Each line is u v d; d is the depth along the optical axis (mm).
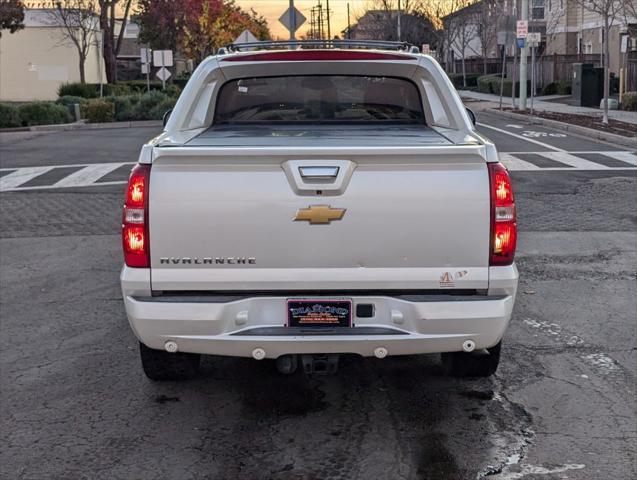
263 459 4453
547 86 42438
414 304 4344
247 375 5695
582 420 4918
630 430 4777
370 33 75062
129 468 4371
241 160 4270
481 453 4488
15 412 5121
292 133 5855
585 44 45469
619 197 12469
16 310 7316
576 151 17969
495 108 32719
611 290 7785
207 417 5012
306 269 4344
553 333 6559
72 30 44562
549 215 11250
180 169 4320
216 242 4340
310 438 4699
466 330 4375
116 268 8750
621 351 6137
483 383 5508
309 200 4297
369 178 4289
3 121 27719
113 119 30797
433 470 4293
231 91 6695
